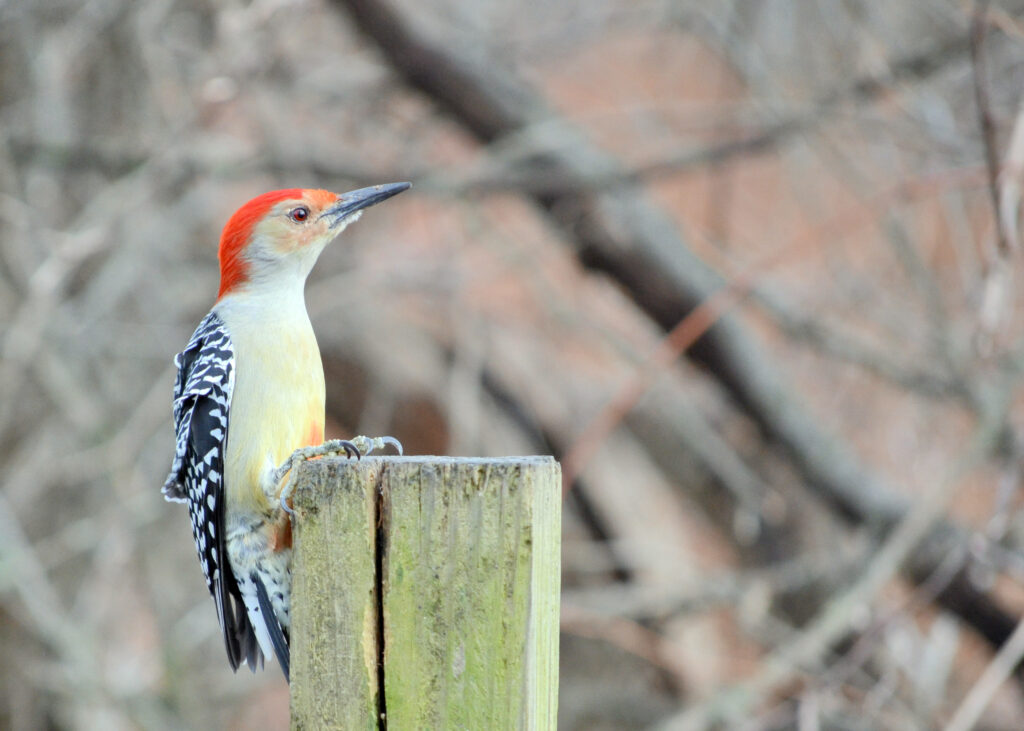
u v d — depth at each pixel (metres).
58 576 12.50
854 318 13.88
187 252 13.62
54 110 12.51
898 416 13.27
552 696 4.27
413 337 14.12
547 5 14.93
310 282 13.61
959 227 12.50
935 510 9.66
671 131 13.39
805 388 14.16
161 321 13.05
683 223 14.01
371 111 13.80
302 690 4.42
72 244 11.02
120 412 12.82
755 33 13.73
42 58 12.47
